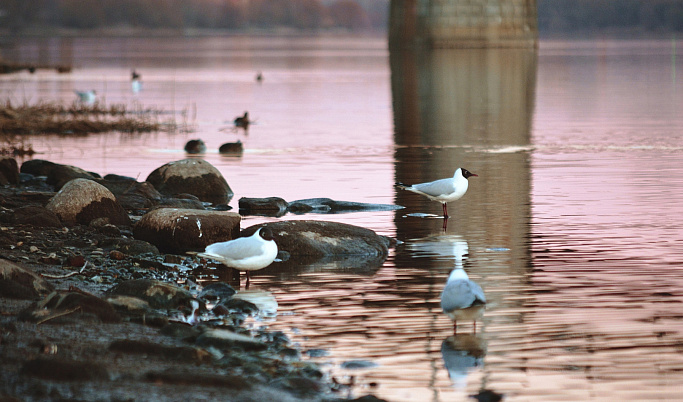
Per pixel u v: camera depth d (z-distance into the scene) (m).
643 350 10.13
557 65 98.81
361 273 13.94
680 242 15.98
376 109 49.19
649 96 57.41
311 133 37.28
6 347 9.26
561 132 36.78
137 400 7.95
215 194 21.69
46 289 11.81
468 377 9.30
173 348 9.42
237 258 13.03
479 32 127.25
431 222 18.23
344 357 9.86
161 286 11.84
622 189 22.09
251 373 9.02
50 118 38.62
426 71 86.88
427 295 12.53
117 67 100.25
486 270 14.02
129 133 36.88
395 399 8.70
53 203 17.17
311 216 19.11
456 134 36.41
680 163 26.80
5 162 22.28
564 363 9.70
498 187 22.62
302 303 12.13
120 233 16.38
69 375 8.39
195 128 39.44
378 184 23.42
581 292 12.62
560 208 19.58
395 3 133.75
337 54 147.75
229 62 117.06
